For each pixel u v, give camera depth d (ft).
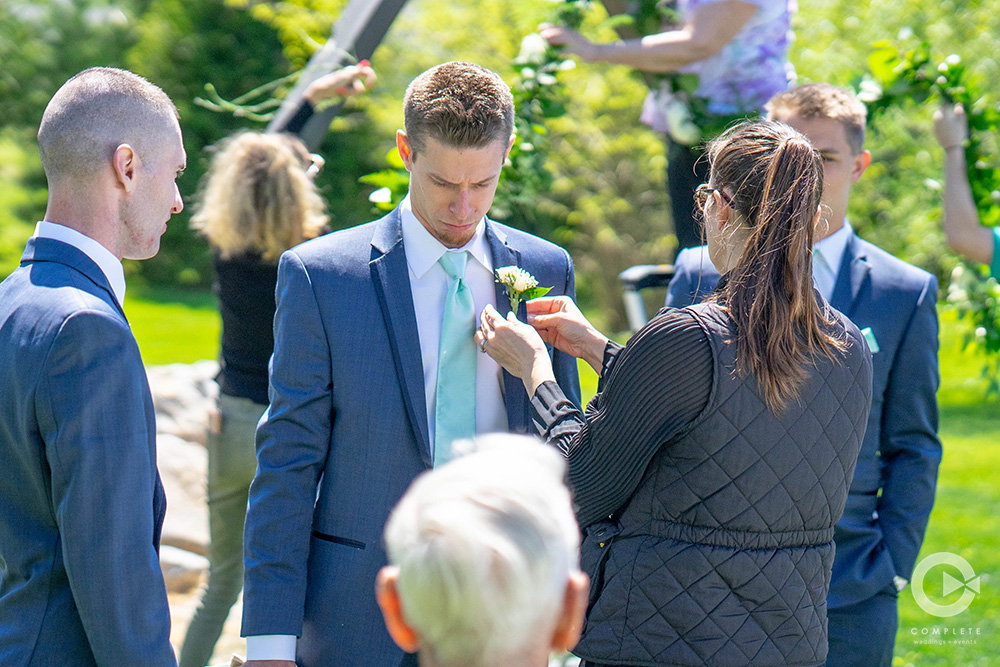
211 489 13.42
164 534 18.88
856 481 10.84
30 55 59.31
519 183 12.85
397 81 54.13
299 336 8.45
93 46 61.93
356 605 8.49
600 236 56.80
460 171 8.16
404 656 8.58
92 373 6.85
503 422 8.93
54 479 6.82
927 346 10.76
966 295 14.67
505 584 4.33
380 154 61.93
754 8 12.33
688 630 7.33
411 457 8.53
